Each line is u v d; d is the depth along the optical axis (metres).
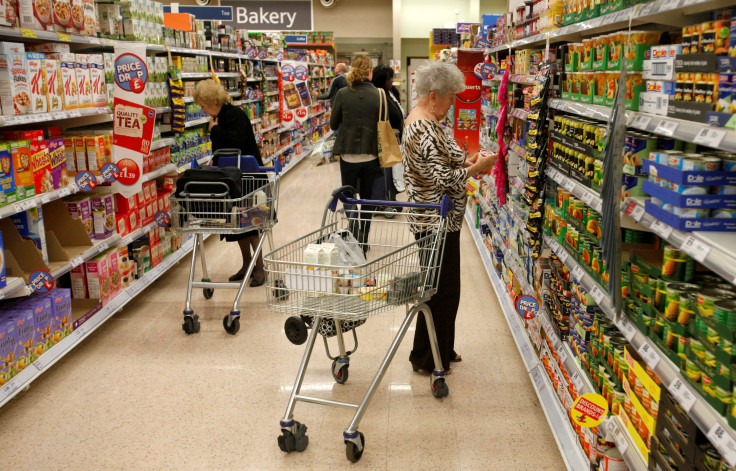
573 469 2.37
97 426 3.03
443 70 3.06
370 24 18.39
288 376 3.55
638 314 1.92
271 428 3.01
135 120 4.07
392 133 5.60
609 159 1.84
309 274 2.66
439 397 3.27
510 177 4.26
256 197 4.25
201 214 4.10
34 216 3.46
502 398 3.28
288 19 18.19
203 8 9.81
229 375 3.56
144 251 4.88
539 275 3.29
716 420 1.38
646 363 1.90
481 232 6.00
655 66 1.87
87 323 3.85
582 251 2.53
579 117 2.87
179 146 5.61
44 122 4.21
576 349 2.67
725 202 1.58
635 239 2.13
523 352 3.53
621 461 2.13
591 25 2.40
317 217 7.43
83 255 3.84
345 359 3.43
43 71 3.46
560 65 3.01
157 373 3.59
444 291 3.34
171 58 5.49
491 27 6.21
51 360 3.38
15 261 3.25
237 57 8.30
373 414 3.12
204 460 2.75
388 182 7.32
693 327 1.54
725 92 1.44
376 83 6.12
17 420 3.09
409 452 2.80
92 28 4.18
